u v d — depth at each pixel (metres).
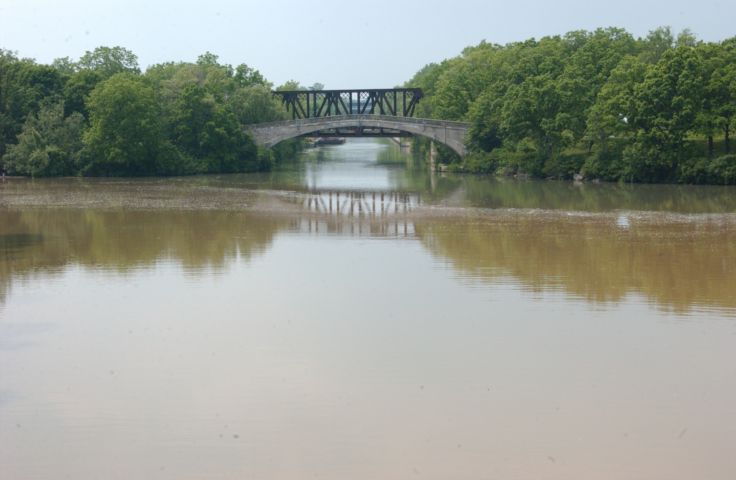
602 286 43.25
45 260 51.47
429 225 66.38
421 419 26.50
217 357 32.22
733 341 33.84
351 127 136.50
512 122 118.38
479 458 24.00
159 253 53.69
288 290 42.69
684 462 23.70
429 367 30.91
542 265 48.81
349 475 23.12
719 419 26.36
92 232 63.41
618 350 32.78
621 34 137.50
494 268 47.88
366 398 28.14
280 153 159.25
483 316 37.50
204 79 150.88
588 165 109.94
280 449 24.64
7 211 77.25
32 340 34.66
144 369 31.03
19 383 29.80
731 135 107.19
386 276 45.84
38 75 128.50
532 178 117.19
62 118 124.12
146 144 120.94
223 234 61.97
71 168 121.38
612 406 27.38
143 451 24.61
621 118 107.00
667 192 92.12
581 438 25.16
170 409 27.44
